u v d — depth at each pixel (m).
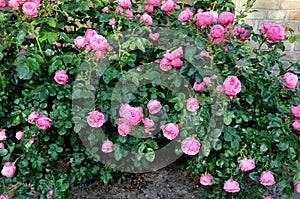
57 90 1.62
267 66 1.72
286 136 1.53
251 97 1.65
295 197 1.91
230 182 1.53
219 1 2.05
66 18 1.89
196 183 2.00
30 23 1.61
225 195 1.66
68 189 1.69
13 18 1.84
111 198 1.90
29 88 1.71
